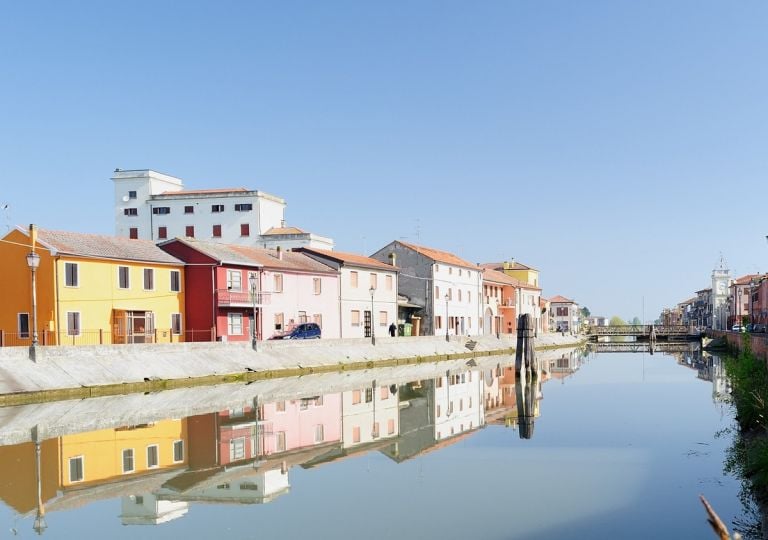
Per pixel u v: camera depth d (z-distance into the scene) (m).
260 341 47.59
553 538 12.51
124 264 47.38
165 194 91.75
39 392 31.70
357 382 43.06
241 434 23.48
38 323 43.19
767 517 13.50
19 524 13.59
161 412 28.62
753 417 21.58
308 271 62.34
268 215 93.06
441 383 42.81
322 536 12.70
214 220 91.06
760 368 32.09
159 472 17.88
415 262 80.81
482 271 94.62
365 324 70.69
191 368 40.69
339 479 17.16
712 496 15.12
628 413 28.20
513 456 19.77
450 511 14.23
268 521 13.64
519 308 108.88
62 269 43.19
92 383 34.38
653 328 121.75
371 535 12.75
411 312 80.44
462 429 24.83
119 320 46.69
